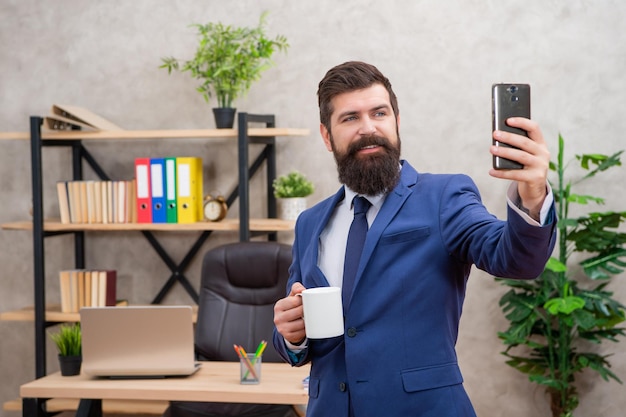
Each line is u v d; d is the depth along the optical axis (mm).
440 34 3902
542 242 1271
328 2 4012
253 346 3246
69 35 4293
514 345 3771
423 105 3934
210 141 4199
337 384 1616
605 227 3752
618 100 3770
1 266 4406
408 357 1552
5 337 4453
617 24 3754
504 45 3846
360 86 1610
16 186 4395
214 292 3338
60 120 3912
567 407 3660
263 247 3301
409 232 1586
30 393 2738
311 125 4066
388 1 3947
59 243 4383
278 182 3908
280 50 4051
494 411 3939
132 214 3996
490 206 3889
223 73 3818
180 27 4168
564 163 3820
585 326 3408
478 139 3891
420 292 1562
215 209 3906
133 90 4246
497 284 3916
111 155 4309
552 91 3814
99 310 2727
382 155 1606
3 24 4355
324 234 1773
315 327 1561
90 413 2799
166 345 2752
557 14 3795
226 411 3072
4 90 4367
